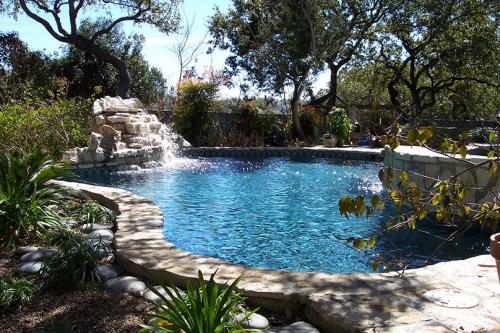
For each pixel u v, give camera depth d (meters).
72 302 3.25
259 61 19.45
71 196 6.18
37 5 17.66
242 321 2.72
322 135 18.77
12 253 4.31
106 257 4.21
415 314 2.86
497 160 2.58
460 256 5.20
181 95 17.33
